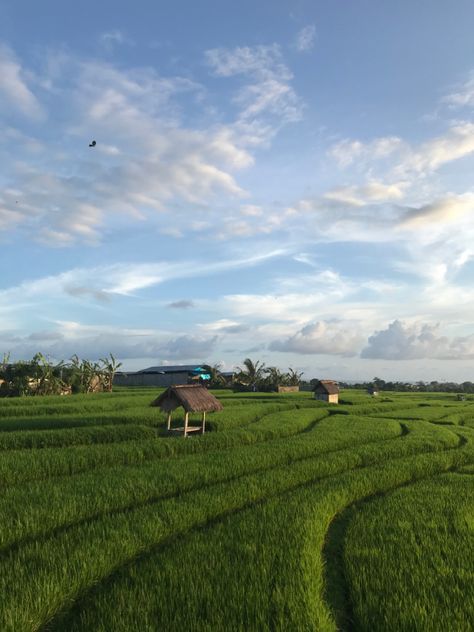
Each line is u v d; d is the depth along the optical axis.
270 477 14.83
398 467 17.30
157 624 6.35
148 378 73.75
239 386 69.94
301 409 40.25
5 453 17.08
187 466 15.79
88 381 48.94
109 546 8.77
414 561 8.76
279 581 7.64
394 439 23.94
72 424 24.61
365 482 14.91
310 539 9.56
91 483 13.29
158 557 8.59
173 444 19.53
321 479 15.88
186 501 11.96
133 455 17.83
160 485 13.35
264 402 43.53
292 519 10.85
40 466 15.31
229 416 29.56
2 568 7.81
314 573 8.06
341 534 10.90
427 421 35.38
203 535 9.77
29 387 41.56
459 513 11.87
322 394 49.06
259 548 9.06
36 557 8.30
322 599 7.40
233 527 10.27
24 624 6.30
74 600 7.19
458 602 7.05
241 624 6.26
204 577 7.76
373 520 11.34
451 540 9.84
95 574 7.79
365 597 7.34
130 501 12.15
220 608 6.74
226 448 20.39
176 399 23.75
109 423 25.77
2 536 9.30
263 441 23.98
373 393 70.00
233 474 15.72
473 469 18.34
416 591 7.50
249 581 7.62
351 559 8.88
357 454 19.17
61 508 10.94
